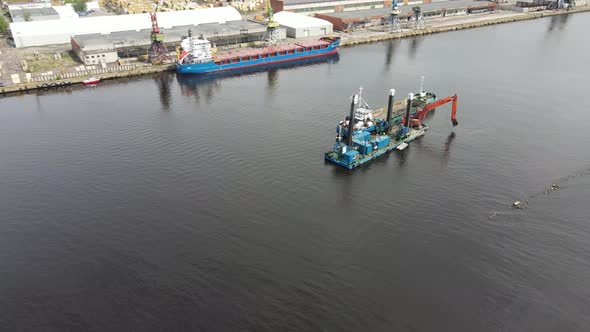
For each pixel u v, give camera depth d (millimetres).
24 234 79125
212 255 73250
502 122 129000
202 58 179750
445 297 65812
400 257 73688
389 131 120938
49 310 63000
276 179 96812
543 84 162000
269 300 64438
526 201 89500
